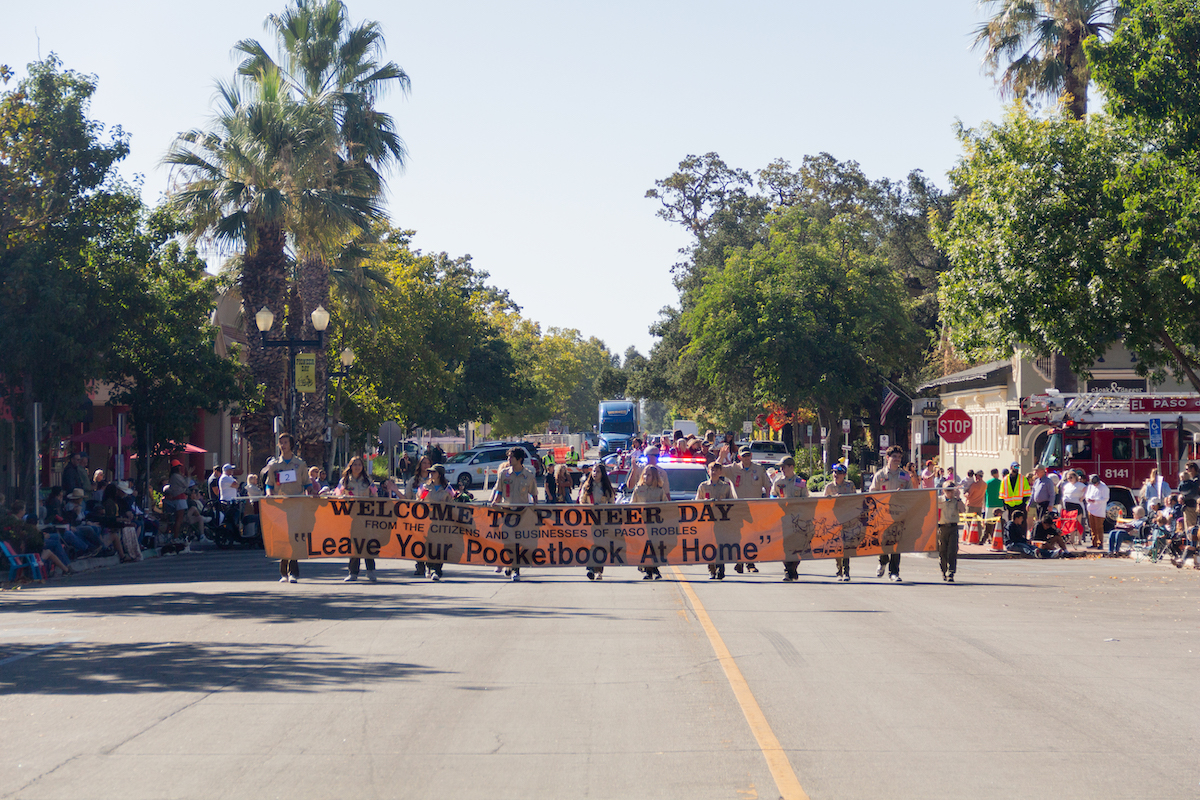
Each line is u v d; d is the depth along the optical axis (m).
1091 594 16.62
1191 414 30.59
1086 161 23.42
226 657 10.59
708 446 31.11
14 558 19.34
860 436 71.75
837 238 61.44
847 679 9.47
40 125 22.86
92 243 25.05
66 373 24.09
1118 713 8.20
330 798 6.15
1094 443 30.86
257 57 37.16
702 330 59.19
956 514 18.50
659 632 12.16
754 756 6.98
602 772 6.62
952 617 13.65
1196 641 11.74
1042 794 6.17
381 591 16.56
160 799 6.16
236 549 27.61
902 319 59.72
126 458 35.50
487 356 77.25
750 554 17.95
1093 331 22.83
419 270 55.94
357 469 18.45
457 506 17.81
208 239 33.22
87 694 8.96
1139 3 21.69
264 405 33.19
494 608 14.34
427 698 8.71
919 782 6.40
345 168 35.78
